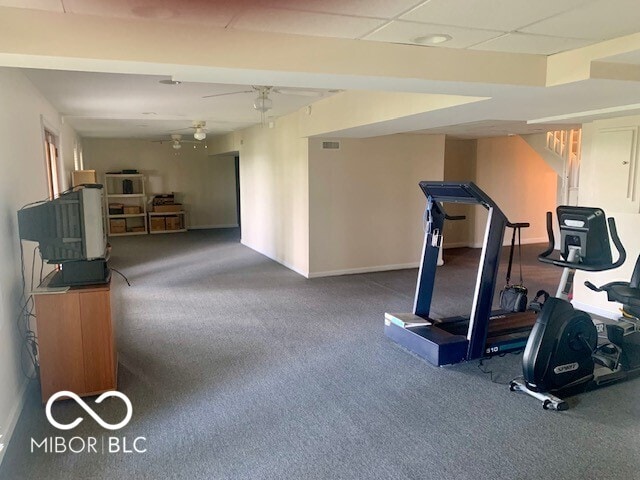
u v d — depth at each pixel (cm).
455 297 595
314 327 482
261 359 400
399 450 270
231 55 250
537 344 321
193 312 534
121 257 884
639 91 338
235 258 862
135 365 388
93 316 324
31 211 311
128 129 920
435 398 331
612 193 512
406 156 743
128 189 1198
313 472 250
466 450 269
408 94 434
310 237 698
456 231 967
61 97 523
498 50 301
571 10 228
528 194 988
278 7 219
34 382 351
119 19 229
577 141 802
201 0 208
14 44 217
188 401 327
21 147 367
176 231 1241
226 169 1316
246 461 259
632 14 234
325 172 692
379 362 393
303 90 515
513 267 767
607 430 290
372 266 745
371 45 275
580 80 300
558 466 254
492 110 421
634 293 352
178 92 506
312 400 329
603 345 368
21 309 335
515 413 311
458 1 215
